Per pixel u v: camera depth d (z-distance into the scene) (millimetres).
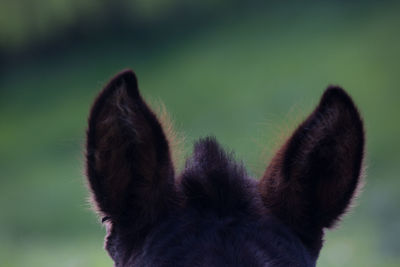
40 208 36219
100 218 6461
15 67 65562
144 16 66688
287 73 48594
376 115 39594
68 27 66875
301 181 6211
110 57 63156
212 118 44438
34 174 42812
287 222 6219
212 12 65188
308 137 6160
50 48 66688
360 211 26828
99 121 5762
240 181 6219
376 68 45938
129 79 5730
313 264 6234
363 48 49406
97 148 5824
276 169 6320
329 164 6188
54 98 58656
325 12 58500
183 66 56219
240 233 5887
